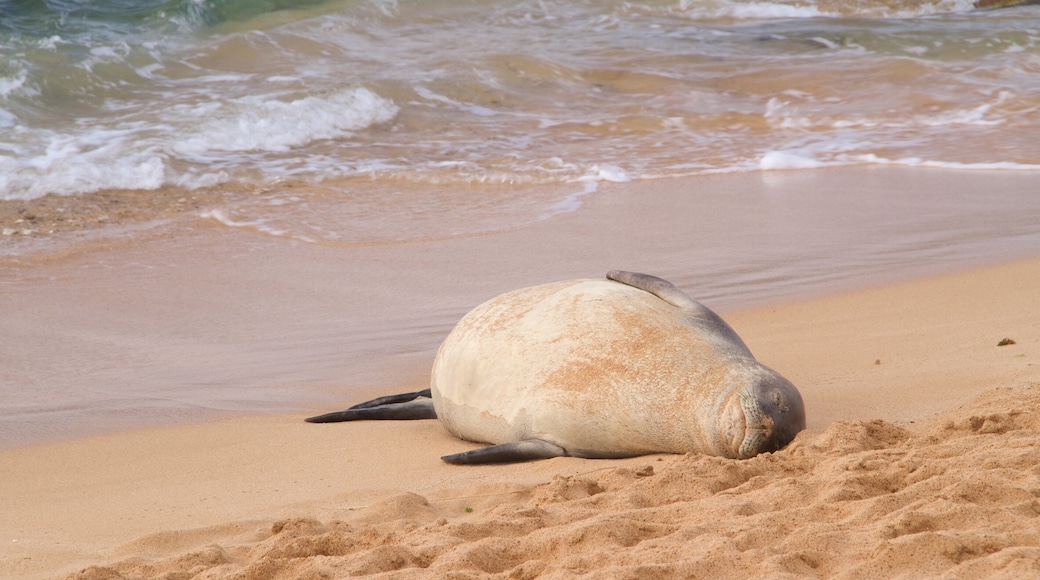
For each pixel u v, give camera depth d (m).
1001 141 39.72
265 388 18.77
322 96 44.12
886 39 56.81
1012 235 27.58
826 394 16.03
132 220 31.55
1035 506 9.83
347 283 25.52
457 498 12.49
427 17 61.19
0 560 11.23
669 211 31.83
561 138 42.34
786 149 40.09
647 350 13.66
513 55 52.59
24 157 36.50
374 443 15.54
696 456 12.63
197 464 14.83
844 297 22.83
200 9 55.84
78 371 19.72
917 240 27.56
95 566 10.30
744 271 25.31
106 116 41.88
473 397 14.80
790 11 67.25
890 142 40.41
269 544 10.78
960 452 11.87
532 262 26.73
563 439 13.86
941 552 8.82
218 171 36.72
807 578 8.73
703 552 9.40
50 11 53.31
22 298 24.42
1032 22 61.19
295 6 59.72
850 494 10.80
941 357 17.47
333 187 35.62
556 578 8.99
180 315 23.30
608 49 55.88
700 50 55.94
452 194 34.81
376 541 10.70
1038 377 15.23
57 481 14.31
